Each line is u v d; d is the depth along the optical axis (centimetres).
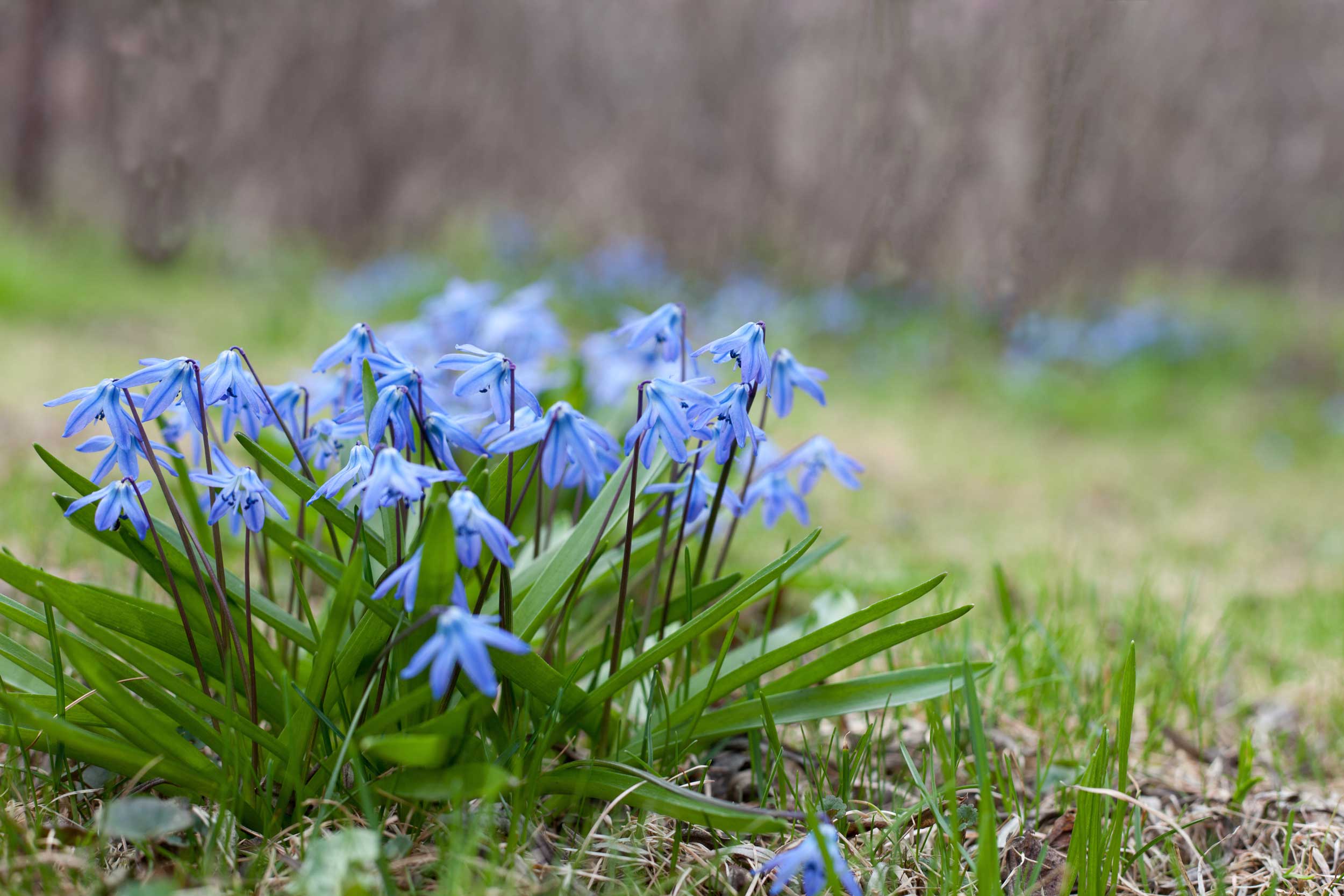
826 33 1325
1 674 190
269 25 1405
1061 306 1194
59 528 360
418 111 1529
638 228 1541
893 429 781
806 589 367
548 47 1559
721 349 170
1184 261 1970
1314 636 372
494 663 178
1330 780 262
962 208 1126
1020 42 1038
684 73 1480
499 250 1367
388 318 1066
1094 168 1189
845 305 1130
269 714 192
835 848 159
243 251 1336
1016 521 555
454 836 158
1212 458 816
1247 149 1777
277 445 301
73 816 183
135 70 1212
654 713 208
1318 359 1338
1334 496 702
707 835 195
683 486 196
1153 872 206
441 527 146
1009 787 213
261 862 167
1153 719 263
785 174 1406
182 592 188
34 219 1259
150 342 785
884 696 204
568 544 194
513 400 176
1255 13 1591
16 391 568
